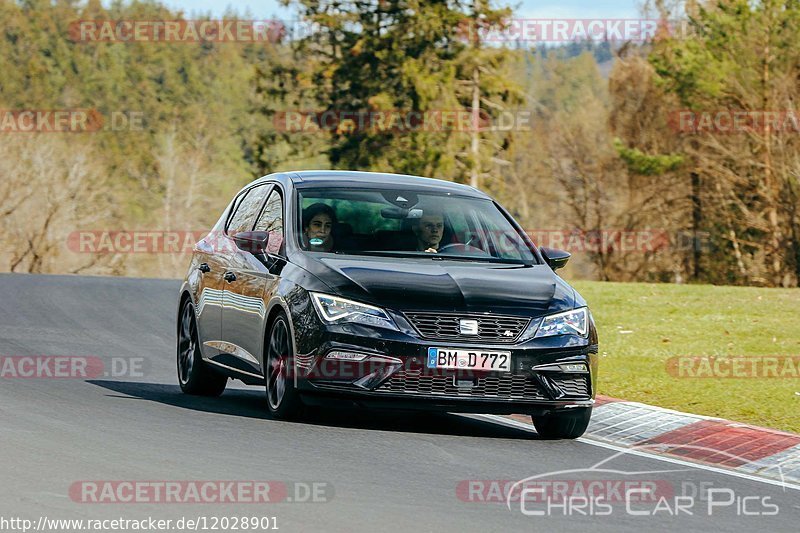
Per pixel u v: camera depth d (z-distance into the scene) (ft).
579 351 79.61
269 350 82.64
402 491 60.13
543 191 556.92
